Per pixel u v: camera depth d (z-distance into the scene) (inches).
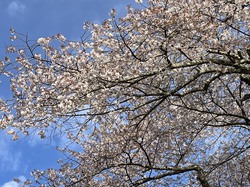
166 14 267.7
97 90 281.9
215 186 383.9
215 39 263.0
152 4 290.7
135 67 284.4
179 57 309.6
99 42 277.3
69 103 274.2
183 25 264.1
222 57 313.6
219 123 388.5
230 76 358.6
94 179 376.5
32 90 289.1
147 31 268.8
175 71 288.4
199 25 263.6
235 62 282.0
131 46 283.6
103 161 337.4
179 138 380.2
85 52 278.1
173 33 271.3
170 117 366.0
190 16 257.3
